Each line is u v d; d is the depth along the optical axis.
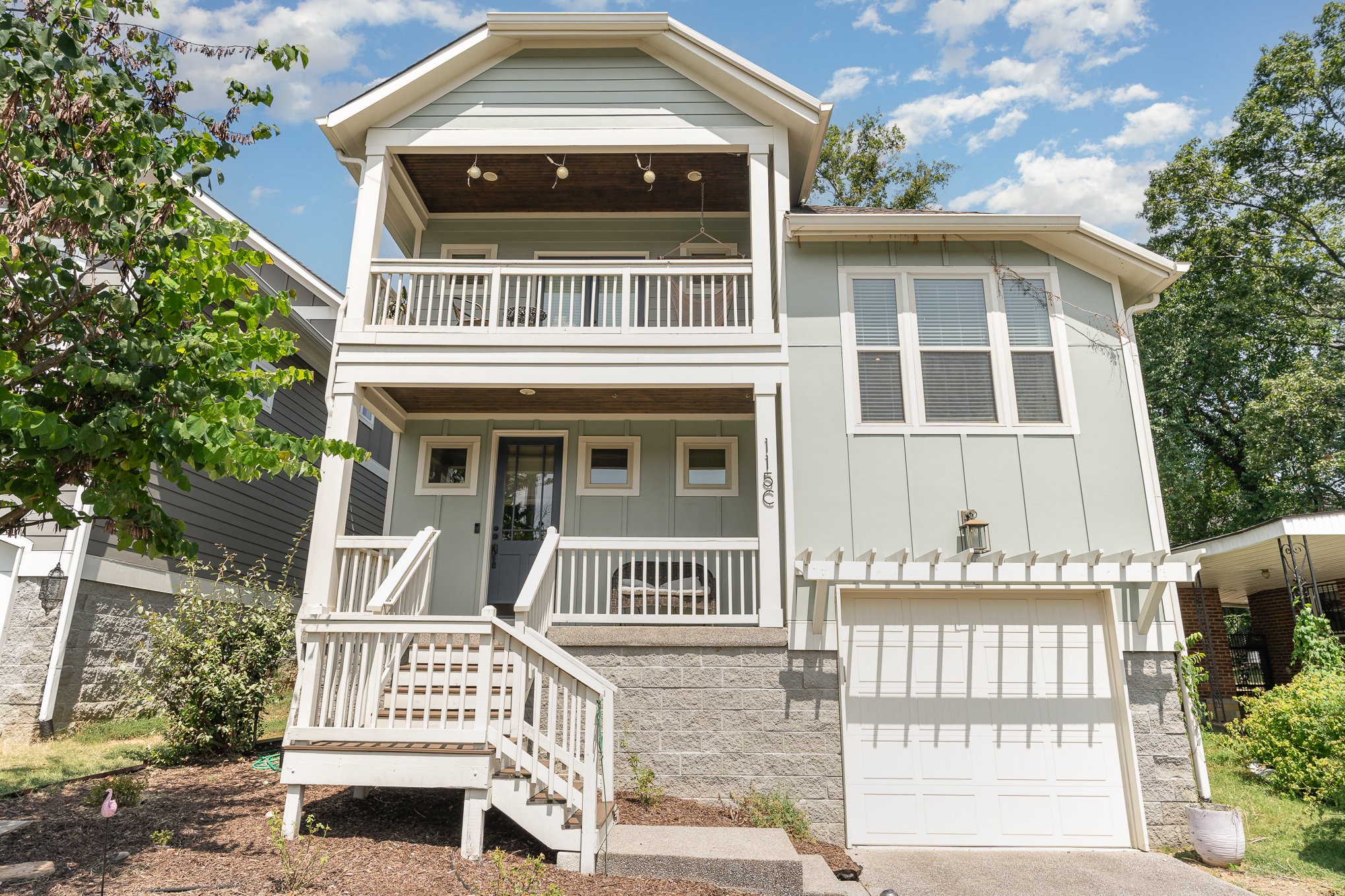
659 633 7.08
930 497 7.70
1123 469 7.82
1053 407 8.03
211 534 10.65
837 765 6.88
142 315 4.24
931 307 8.32
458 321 10.07
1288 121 19.20
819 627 7.17
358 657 5.66
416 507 9.48
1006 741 7.33
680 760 6.86
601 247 10.46
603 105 8.91
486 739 5.11
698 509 9.45
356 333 8.00
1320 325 19.94
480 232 10.51
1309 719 8.10
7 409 3.33
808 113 8.65
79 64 3.59
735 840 5.36
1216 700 13.32
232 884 4.34
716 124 8.81
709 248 10.40
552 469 9.69
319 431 13.42
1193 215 20.56
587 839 4.91
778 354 8.00
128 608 9.27
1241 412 21.20
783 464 7.78
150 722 8.95
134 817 5.49
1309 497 18.94
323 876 4.52
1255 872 6.23
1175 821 7.03
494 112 8.90
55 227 3.83
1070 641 7.58
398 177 9.39
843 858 6.21
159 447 3.94
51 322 4.05
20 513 4.27
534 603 6.53
